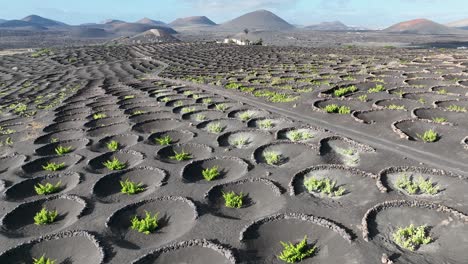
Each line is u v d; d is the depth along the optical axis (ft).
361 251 28.40
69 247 32.58
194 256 29.94
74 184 44.91
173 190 41.45
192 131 62.59
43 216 37.06
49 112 90.38
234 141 56.18
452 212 31.65
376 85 87.66
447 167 40.73
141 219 36.19
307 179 41.29
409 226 30.91
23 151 59.98
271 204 37.17
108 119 76.18
